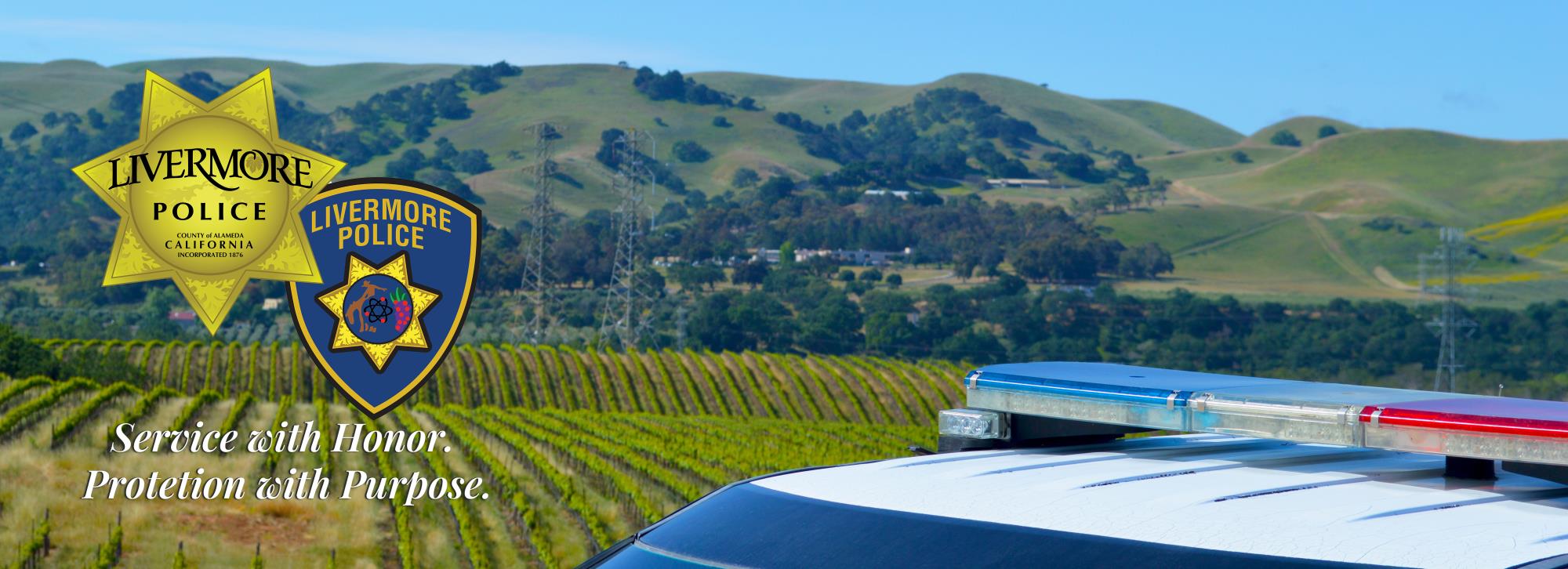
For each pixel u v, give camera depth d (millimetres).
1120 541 2486
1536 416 2672
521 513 22656
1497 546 2342
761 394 64750
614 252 153500
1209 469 3090
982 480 2996
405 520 20594
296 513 22156
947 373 71438
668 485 29531
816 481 3141
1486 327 111625
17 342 44250
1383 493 2771
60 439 27750
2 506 20156
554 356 65500
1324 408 2924
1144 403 3232
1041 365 3893
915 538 2641
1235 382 3361
